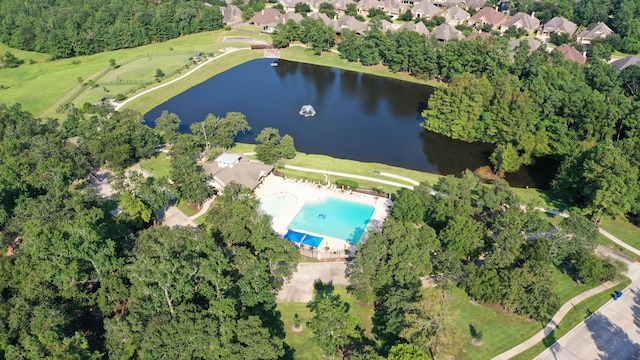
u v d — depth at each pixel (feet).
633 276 302.66
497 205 332.19
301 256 320.29
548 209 372.38
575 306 279.49
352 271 287.28
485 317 271.90
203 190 364.17
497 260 279.49
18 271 263.49
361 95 608.19
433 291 250.16
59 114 538.88
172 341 225.97
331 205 376.07
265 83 643.45
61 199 328.29
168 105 574.97
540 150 440.86
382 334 262.06
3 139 413.18
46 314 234.79
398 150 480.23
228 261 271.49
